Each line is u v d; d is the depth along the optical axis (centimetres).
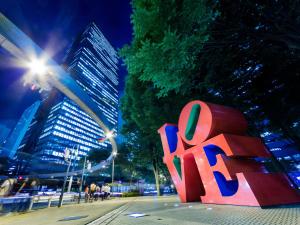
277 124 945
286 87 765
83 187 4612
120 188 3631
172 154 867
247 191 477
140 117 1448
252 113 950
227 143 550
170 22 439
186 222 337
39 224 456
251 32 513
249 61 660
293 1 438
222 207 505
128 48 514
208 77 690
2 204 762
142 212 564
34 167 6391
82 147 10975
